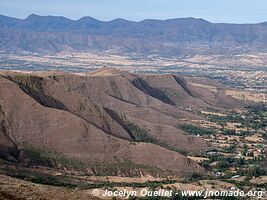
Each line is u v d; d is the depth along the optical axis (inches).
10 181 3095.5
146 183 5438.0
